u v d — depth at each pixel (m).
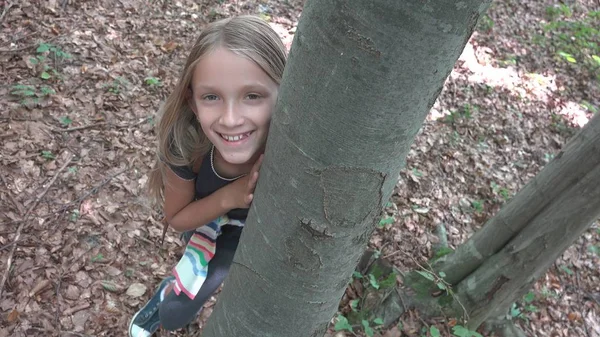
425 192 4.42
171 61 4.58
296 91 0.83
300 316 1.14
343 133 0.80
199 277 1.89
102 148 3.57
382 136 0.80
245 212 1.77
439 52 0.70
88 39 4.34
